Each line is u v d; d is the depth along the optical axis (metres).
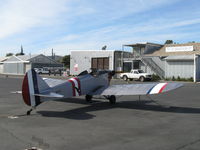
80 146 4.86
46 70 50.97
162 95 14.41
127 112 8.74
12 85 21.00
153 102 11.40
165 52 36.41
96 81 10.81
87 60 39.72
